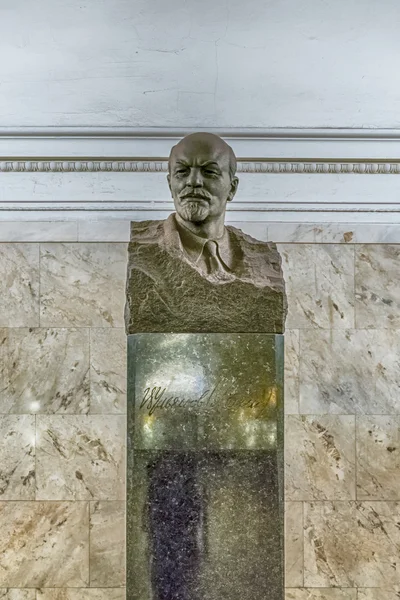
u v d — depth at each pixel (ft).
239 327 9.80
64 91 14.87
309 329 15.06
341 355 15.01
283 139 15.12
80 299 15.01
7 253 15.06
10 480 14.51
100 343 14.90
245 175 15.34
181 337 9.77
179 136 15.07
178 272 9.82
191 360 9.75
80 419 14.70
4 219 15.10
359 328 15.07
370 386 14.94
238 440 9.67
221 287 9.82
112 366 14.85
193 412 9.68
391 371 14.99
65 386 14.78
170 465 9.62
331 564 14.47
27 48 14.28
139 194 15.24
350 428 14.82
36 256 15.07
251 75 14.89
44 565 14.35
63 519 14.48
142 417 9.71
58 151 14.97
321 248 15.25
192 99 15.06
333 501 14.64
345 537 14.55
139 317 9.77
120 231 15.15
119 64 14.65
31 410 14.69
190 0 13.76
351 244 15.28
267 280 10.03
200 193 9.70
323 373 14.96
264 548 9.58
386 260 15.25
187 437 9.66
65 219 15.17
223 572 9.52
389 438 14.82
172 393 9.71
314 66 14.79
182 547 9.53
